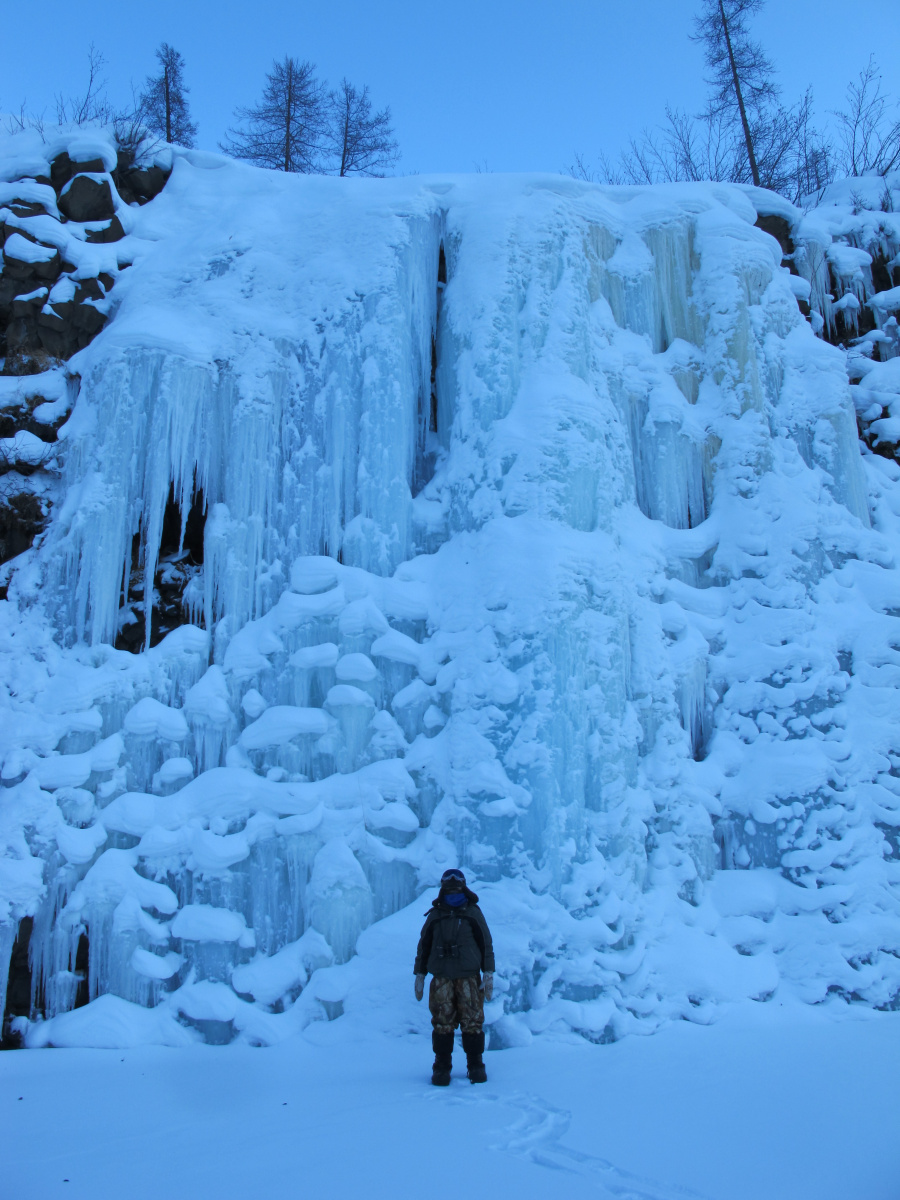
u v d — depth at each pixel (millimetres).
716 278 8586
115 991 5699
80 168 8805
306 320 7824
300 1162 3074
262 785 6312
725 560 7840
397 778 6352
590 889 5801
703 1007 5602
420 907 5957
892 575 7980
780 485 7965
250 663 6781
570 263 7875
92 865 6070
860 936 6141
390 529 7254
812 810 6691
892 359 10375
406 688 6715
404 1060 5004
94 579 6945
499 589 6543
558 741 6082
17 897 5762
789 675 7199
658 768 6746
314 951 5828
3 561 7559
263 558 7266
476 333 7520
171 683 6828
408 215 8023
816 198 12930
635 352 8367
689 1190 2779
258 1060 5047
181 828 6188
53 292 8305
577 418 7145
